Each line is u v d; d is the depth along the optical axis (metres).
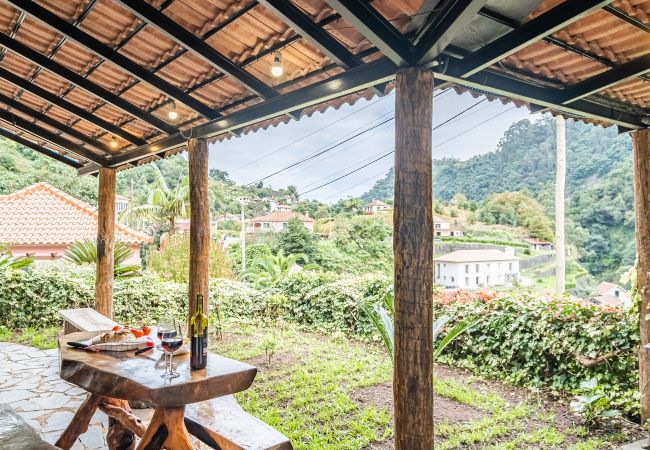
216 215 27.95
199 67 4.01
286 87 3.78
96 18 3.65
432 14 2.24
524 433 3.76
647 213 3.92
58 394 4.44
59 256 12.46
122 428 3.13
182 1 3.12
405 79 2.47
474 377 5.41
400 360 2.41
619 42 2.88
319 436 3.63
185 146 5.25
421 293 2.38
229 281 9.57
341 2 2.20
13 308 7.65
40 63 4.29
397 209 2.45
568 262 19.25
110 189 6.70
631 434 3.77
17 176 20.53
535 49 2.92
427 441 2.37
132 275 8.75
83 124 6.10
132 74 4.04
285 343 7.00
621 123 3.81
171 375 2.33
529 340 5.15
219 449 2.48
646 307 3.92
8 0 3.38
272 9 2.70
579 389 4.50
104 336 2.99
